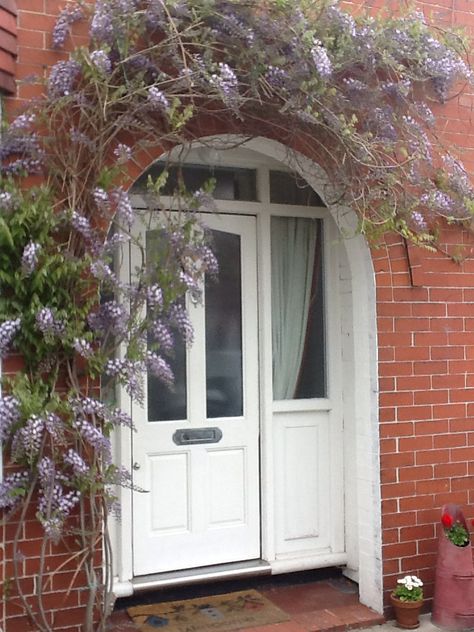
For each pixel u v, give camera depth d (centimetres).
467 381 472
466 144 482
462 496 465
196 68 360
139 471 443
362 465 456
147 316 358
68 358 352
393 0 452
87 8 366
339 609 443
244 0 371
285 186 496
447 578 430
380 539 439
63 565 354
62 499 339
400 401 450
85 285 350
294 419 490
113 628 409
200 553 458
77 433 340
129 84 355
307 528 488
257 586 474
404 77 440
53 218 342
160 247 362
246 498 473
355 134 398
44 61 364
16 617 350
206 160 468
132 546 438
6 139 348
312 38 375
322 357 505
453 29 455
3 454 344
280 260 499
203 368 466
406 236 423
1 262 339
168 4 355
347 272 492
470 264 478
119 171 361
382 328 447
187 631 406
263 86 380
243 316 479
